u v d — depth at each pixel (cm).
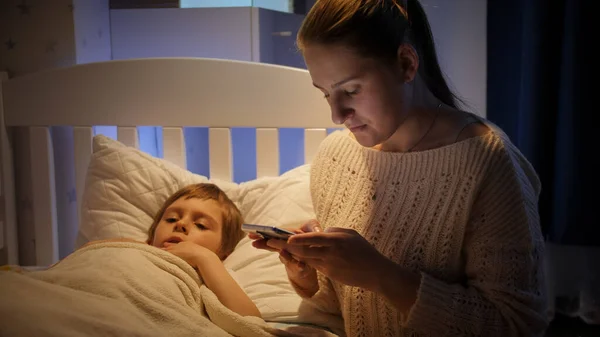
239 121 168
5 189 175
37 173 174
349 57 87
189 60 167
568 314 227
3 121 173
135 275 113
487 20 215
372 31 87
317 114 165
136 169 162
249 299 124
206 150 219
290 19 201
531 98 204
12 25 179
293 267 116
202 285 123
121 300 105
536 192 106
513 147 101
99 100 170
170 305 109
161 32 195
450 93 107
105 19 196
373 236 104
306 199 156
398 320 101
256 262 144
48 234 175
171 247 133
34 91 171
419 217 99
